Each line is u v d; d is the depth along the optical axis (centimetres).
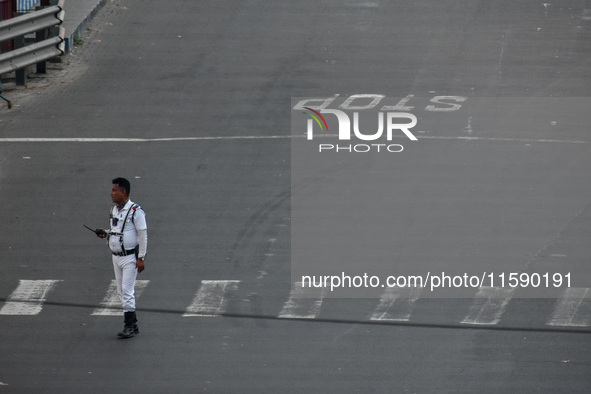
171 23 10281
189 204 6000
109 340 4200
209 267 5100
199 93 8344
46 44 8556
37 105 8044
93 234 5606
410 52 9450
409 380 3772
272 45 9606
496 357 4000
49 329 4322
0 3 8762
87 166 6662
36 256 5259
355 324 4391
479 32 10044
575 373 3831
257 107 7994
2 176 6462
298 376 3812
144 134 7356
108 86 8531
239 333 4281
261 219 5788
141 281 4909
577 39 9856
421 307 4597
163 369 3884
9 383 3734
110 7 10850
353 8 10812
